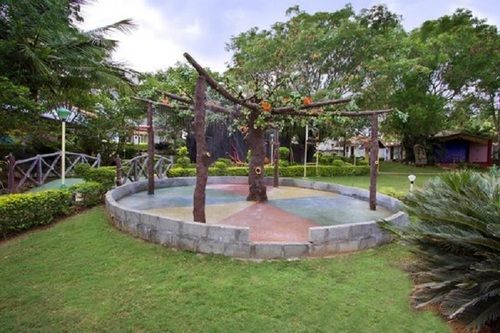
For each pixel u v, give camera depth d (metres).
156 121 16.28
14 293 2.58
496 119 20.27
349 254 3.57
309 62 13.52
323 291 2.68
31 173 7.97
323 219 5.02
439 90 18.23
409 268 2.79
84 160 10.18
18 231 4.18
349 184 11.53
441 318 2.32
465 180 3.09
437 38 15.85
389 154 28.98
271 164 13.26
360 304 2.49
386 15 15.73
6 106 7.35
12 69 8.28
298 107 5.41
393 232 3.04
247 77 9.16
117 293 2.58
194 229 3.48
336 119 5.73
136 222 3.95
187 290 2.64
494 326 2.25
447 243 2.53
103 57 11.27
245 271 3.02
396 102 15.83
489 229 2.14
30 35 8.46
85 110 11.86
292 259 3.36
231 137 15.45
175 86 6.26
